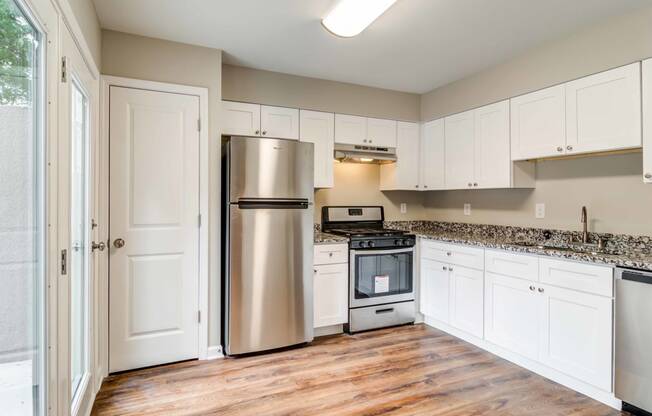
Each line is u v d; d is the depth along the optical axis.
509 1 2.15
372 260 3.42
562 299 2.34
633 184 2.48
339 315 3.30
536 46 2.79
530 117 2.86
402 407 2.12
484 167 3.27
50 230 1.31
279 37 2.65
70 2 1.60
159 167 2.66
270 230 2.88
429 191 4.37
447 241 3.29
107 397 2.22
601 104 2.39
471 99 3.42
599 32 2.40
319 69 3.30
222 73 3.17
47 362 1.31
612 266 2.08
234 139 2.76
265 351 2.94
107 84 2.50
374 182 4.16
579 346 2.24
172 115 2.70
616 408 2.11
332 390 2.31
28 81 1.21
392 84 3.71
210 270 2.82
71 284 1.73
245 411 2.07
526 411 2.08
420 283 3.64
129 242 2.57
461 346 3.04
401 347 3.02
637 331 1.97
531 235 3.14
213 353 2.82
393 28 2.50
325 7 2.24
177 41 2.71
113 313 2.52
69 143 1.59
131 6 2.22
